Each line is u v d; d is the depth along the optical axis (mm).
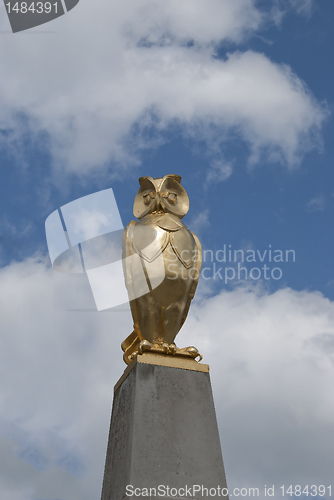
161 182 8281
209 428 6934
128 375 7383
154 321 7523
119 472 6762
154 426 6766
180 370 7254
